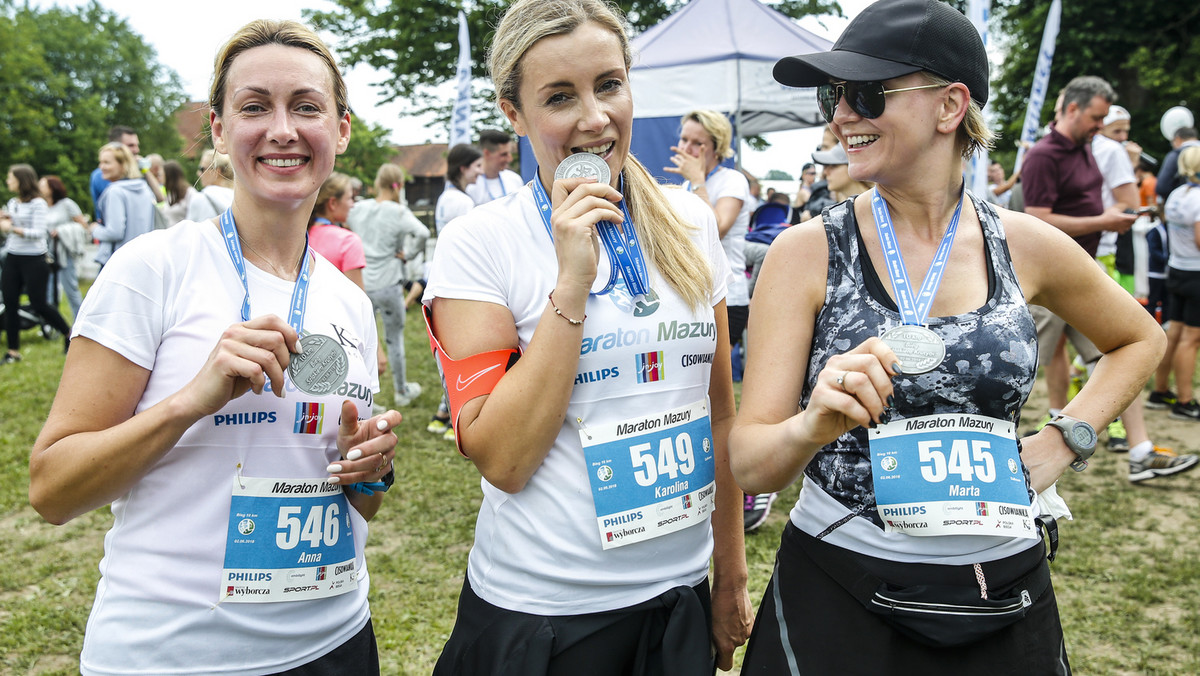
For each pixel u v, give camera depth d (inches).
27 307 432.1
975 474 59.4
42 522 187.0
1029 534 58.7
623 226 68.0
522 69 62.7
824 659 62.4
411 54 736.3
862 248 63.7
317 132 63.7
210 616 59.0
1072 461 68.6
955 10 62.0
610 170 64.2
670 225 69.6
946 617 58.9
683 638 64.6
